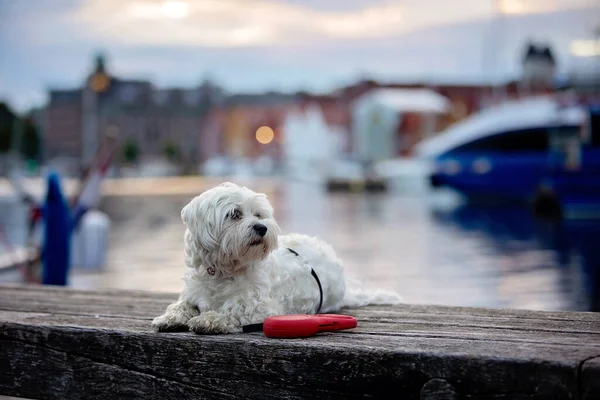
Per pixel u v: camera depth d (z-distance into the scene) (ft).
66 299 16.93
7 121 371.35
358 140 255.70
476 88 320.09
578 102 93.35
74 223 38.32
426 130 241.96
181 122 464.65
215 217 12.51
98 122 455.22
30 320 14.03
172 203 131.03
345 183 169.78
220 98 472.85
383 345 11.11
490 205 115.14
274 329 11.94
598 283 40.24
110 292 18.02
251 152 410.93
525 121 106.42
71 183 184.14
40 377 13.60
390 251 57.26
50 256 29.40
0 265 40.11
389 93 249.75
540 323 13.03
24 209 110.93
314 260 14.65
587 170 90.58
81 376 13.20
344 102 343.46
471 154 112.06
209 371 12.05
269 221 12.74
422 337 11.84
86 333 13.11
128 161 401.08
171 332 12.69
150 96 469.16
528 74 198.80
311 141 260.83
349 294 15.65
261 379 11.66
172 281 41.63
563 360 9.80
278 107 411.75
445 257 53.16
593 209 91.40
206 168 313.73
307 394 11.35
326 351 11.16
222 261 12.60
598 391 9.52
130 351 12.75
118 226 84.12
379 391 10.85
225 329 12.44
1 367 13.91
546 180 94.53
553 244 61.31
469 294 37.22
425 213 100.48
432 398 10.40
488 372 10.10
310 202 127.24
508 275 43.93
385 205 118.73
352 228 78.07
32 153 375.66
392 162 183.62
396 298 16.29
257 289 12.86
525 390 9.91
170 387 12.42
